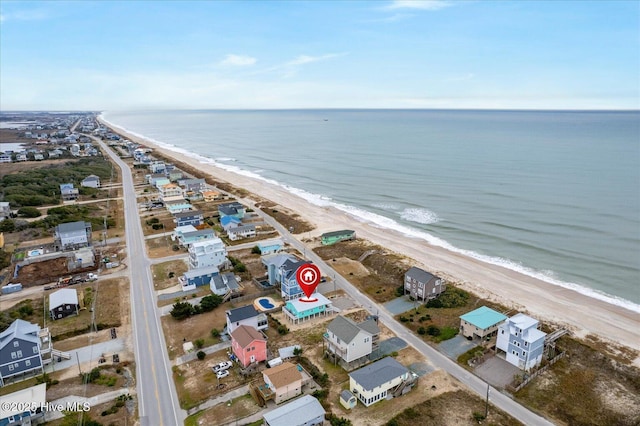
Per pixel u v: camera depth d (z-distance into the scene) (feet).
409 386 145.48
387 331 185.16
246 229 306.55
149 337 177.99
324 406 137.28
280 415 124.98
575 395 143.64
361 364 160.76
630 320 195.00
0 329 177.47
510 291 224.53
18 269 244.63
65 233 275.39
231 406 136.87
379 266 256.52
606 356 161.79
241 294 216.33
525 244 294.25
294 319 190.90
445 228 335.06
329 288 226.17
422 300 211.00
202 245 241.14
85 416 130.41
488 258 275.59
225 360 162.20
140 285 226.99
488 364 161.07
